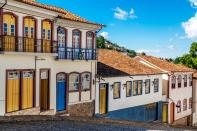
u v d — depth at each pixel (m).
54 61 27.11
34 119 23.42
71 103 29.14
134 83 36.56
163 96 41.78
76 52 29.19
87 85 30.84
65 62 28.33
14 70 23.33
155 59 45.09
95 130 22.42
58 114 27.77
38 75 25.39
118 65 36.72
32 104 25.14
